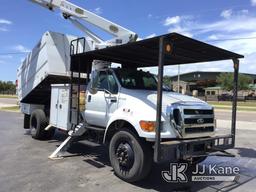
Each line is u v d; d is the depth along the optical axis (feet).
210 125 19.99
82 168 21.70
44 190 16.90
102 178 19.43
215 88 256.11
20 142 31.42
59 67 30.09
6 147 28.76
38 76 31.48
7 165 22.13
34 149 27.91
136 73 23.30
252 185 18.76
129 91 20.71
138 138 18.30
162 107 18.43
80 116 25.25
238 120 63.31
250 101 192.85
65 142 25.57
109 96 21.85
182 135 18.08
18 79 37.81
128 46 19.72
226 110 99.55
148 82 23.49
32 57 33.22
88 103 24.03
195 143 18.16
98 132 23.21
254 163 24.36
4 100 143.54
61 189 17.15
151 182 18.93
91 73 24.48
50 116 29.66
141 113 18.33
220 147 20.27
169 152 16.98
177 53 21.71
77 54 24.02
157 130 16.63
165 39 16.96
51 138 33.01
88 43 31.63
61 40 30.66
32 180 18.66
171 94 21.50
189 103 19.22
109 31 31.81
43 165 22.30
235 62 23.07
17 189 16.97
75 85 26.18
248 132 42.91
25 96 34.81
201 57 23.25
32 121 33.50
